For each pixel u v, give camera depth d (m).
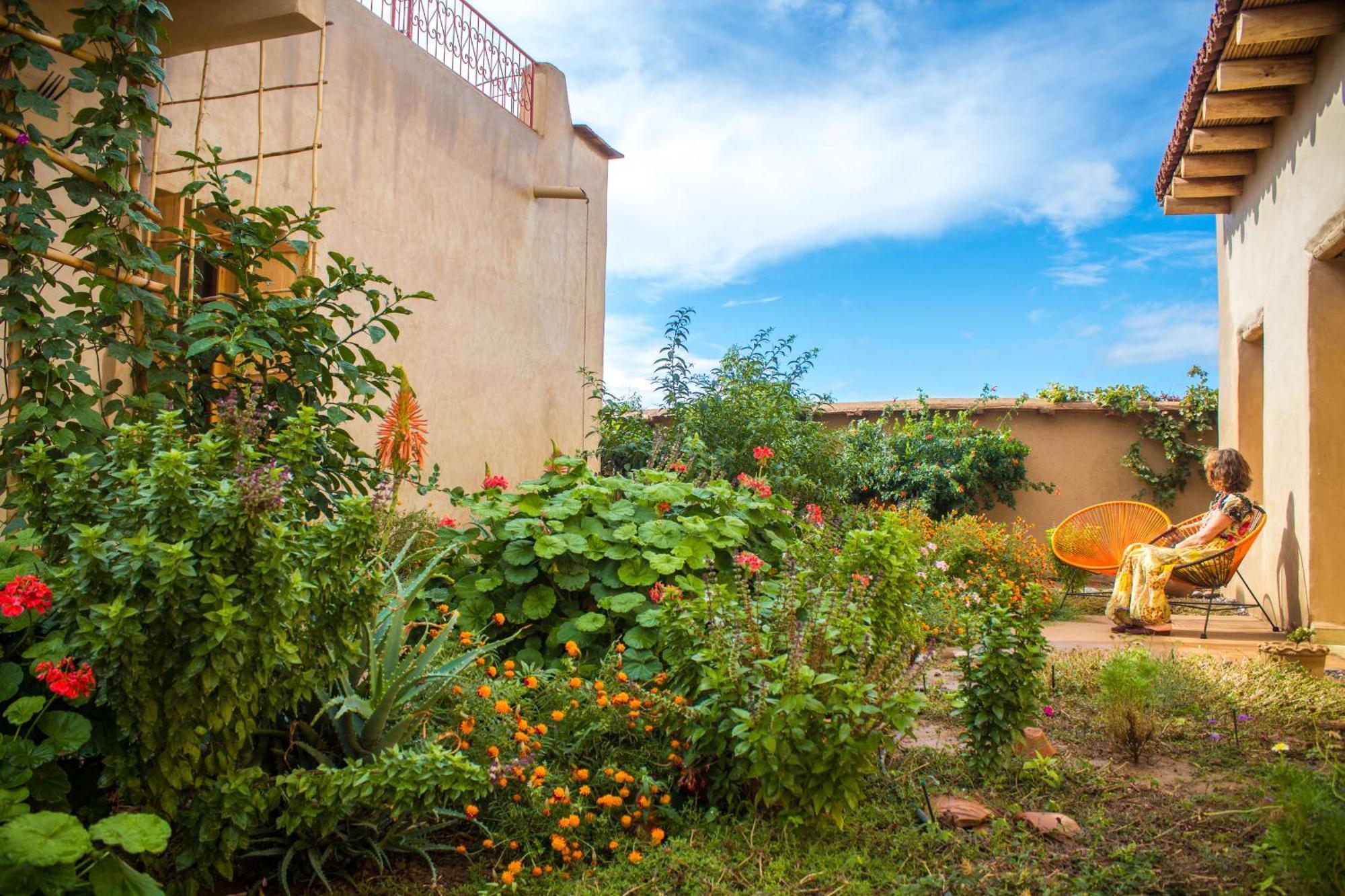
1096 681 4.20
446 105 7.55
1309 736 3.46
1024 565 8.16
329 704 2.41
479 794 2.31
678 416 8.47
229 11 3.97
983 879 2.32
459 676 2.87
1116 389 11.47
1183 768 3.21
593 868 2.43
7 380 3.27
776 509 4.80
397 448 4.29
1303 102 5.96
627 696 2.98
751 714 2.57
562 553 3.91
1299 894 2.14
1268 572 6.92
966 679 3.15
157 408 3.29
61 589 2.06
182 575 1.98
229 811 2.12
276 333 3.59
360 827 2.44
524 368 8.72
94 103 4.08
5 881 1.65
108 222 3.35
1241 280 8.02
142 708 2.03
